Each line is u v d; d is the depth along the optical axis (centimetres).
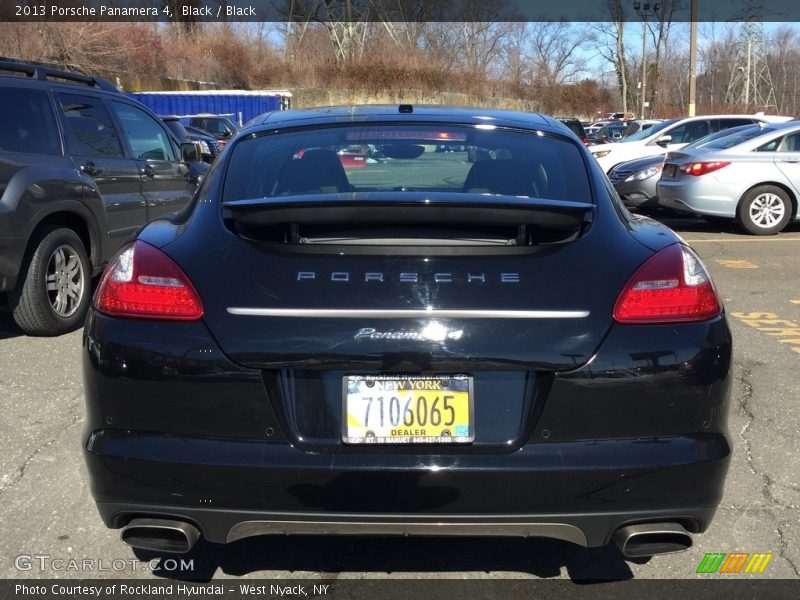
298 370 225
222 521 226
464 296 226
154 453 224
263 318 225
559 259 236
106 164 593
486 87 5262
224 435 225
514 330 223
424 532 224
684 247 255
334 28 4772
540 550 287
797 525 303
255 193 276
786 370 483
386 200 234
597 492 221
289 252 236
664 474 223
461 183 284
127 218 620
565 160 295
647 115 5850
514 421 224
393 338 221
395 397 223
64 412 408
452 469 218
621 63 6041
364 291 226
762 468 350
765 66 5459
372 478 219
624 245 245
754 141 1044
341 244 237
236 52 4256
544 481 219
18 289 514
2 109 510
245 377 222
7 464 349
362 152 293
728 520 306
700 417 230
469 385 223
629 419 225
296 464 219
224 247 240
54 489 328
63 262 541
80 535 295
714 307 242
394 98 4647
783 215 1038
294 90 4319
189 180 740
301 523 224
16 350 511
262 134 310
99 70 2784
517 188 279
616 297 231
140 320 233
